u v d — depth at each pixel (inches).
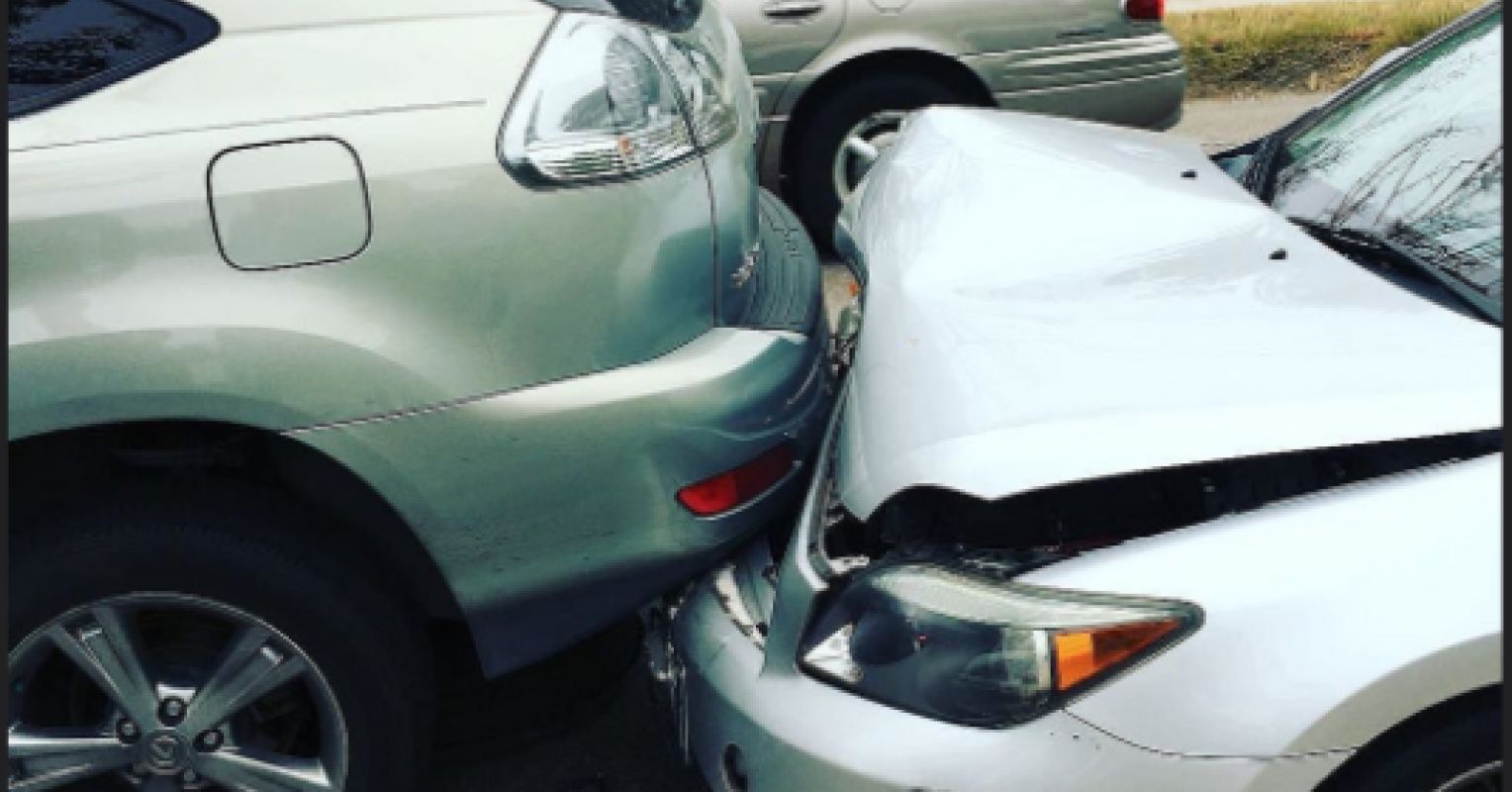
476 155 87.9
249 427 88.7
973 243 102.3
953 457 81.1
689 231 95.4
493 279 88.5
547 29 91.4
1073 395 82.7
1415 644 71.2
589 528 92.1
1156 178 109.9
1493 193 98.0
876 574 82.0
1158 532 81.4
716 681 88.4
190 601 89.1
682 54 99.8
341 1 90.0
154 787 94.6
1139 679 73.8
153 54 87.3
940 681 77.4
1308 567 74.2
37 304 83.2
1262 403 79.8
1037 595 76.7
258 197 85.0
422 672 96.7
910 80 210.1
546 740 109.8
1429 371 80.9
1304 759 72.3
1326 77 317.4
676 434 92.0
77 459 91.3
